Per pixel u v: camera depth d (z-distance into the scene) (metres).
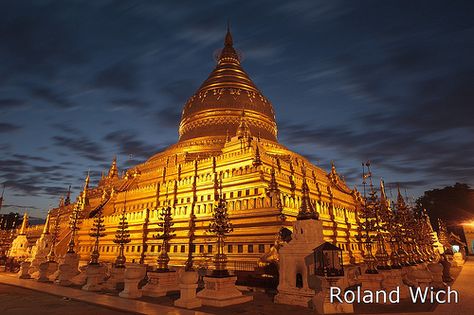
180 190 55.53
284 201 42.34
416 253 45.31
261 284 30.02
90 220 61.81
